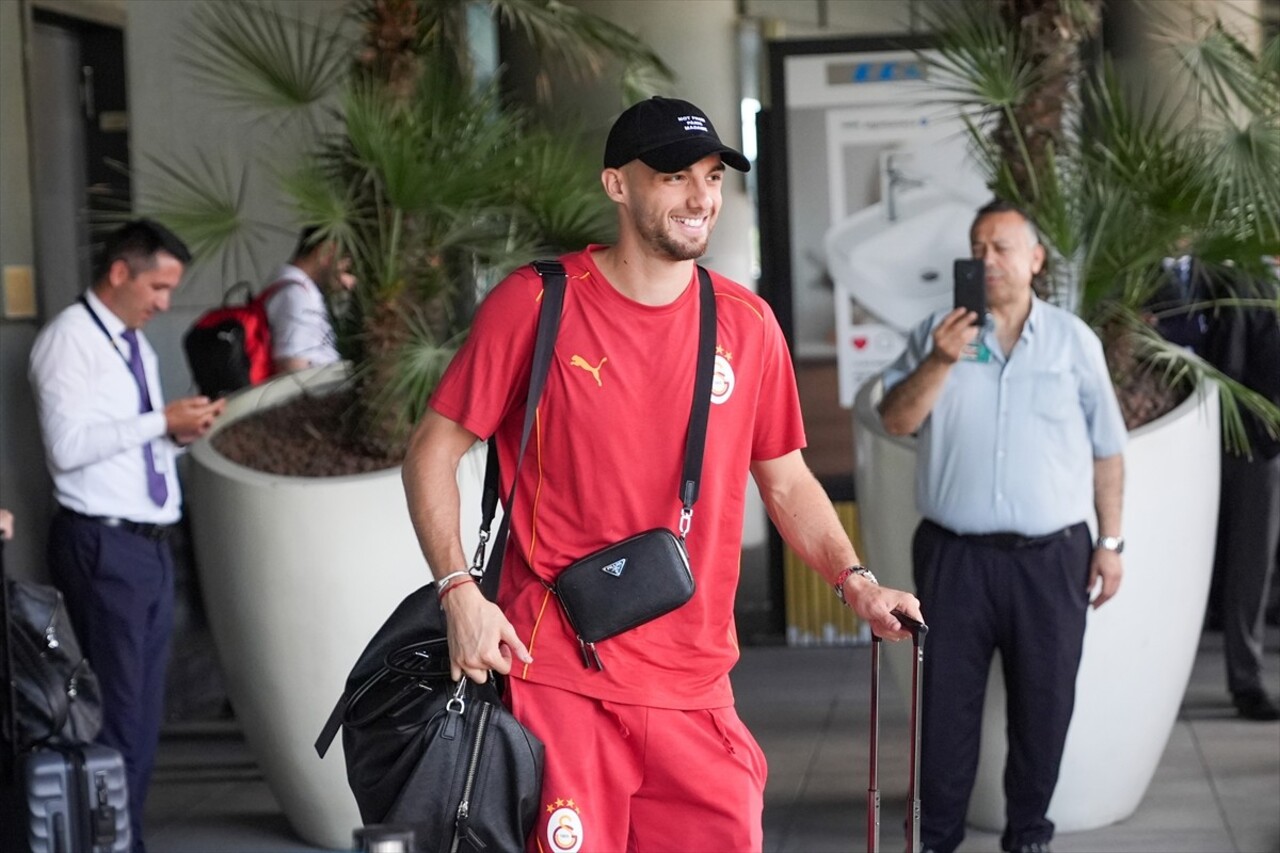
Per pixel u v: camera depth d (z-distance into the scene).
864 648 9.30
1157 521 5.55
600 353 3.24
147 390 5.82
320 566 5.54
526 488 3.28
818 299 9.20
